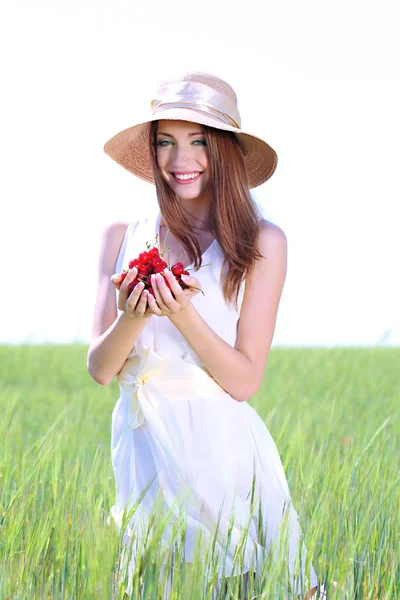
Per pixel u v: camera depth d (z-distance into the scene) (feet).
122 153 13.04
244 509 10.70
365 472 13.88
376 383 37.68
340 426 25.81
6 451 13.87
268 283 11.51
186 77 11.68
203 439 10.78
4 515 11.13
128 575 9.94
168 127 11.54
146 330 11.09
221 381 10.91
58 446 13.67
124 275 10.32
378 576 10.66
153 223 12.03
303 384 37.76
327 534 11.27
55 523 10.66
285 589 9.89
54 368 46.09
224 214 11.37
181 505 10.26
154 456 10.82
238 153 11.65
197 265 11.45
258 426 11.47
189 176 11.57
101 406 30.17
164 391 10.96
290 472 13.58
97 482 12.48
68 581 10.00
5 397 29.48
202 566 9.64
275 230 11.78
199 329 10.39
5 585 9.69
